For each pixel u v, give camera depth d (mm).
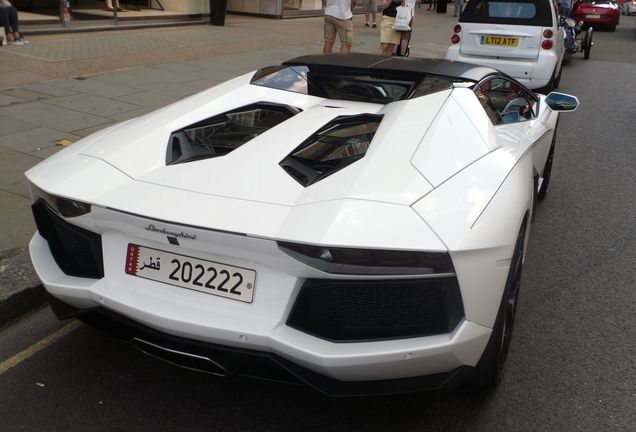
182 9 15078
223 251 2256
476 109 3215
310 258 2139
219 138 2863
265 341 2215
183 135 2883
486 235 2342
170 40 12547
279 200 2326
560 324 3576
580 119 9000
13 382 2867
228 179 2461
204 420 2666
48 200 2605
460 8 25172
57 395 2787
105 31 12539
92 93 7883
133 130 2994
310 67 3680
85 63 9562
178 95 8156
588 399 2900
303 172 2514
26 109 6902
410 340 2221
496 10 9578
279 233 2156
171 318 2281
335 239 2117
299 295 2229
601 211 5457
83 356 3088
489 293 2336
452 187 2490
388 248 2117
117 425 2619
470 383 2777
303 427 2650
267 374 2359
